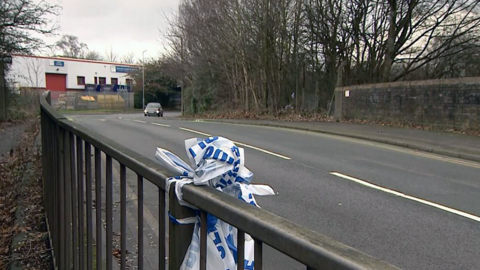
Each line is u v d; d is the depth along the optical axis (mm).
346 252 813
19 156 7441
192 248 1383
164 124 18781
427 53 21156
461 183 6625
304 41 21984
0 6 13164
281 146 10797
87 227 2369
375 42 20781
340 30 21047
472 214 4922
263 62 22797
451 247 3885
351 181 6664
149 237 4008
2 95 15555
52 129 3551
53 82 54250
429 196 5766
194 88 31781
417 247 3885
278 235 947
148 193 5730
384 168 7855
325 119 19531
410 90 15023
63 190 2963
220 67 27031
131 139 12062
